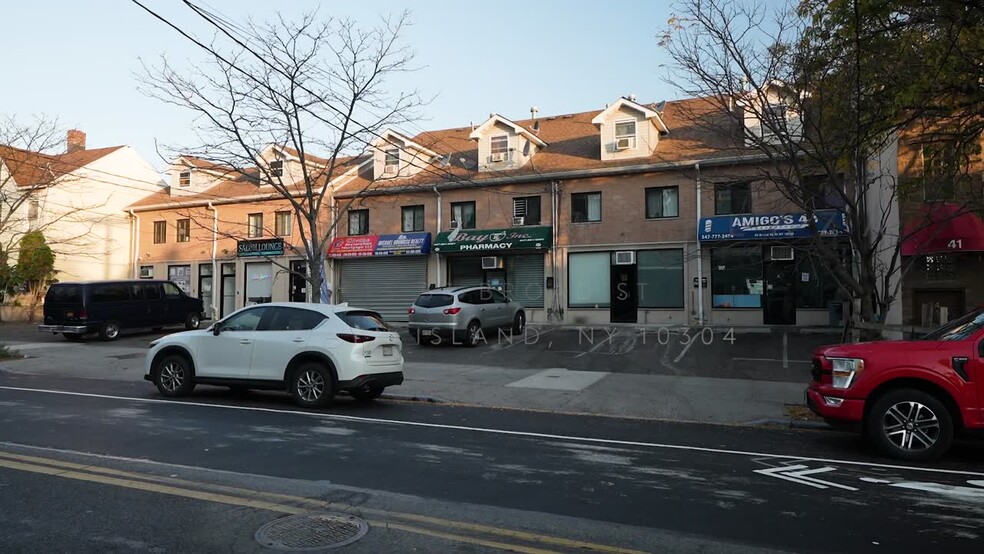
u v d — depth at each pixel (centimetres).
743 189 2069
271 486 591
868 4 838
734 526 504
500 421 984
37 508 520
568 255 2366
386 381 1080
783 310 2130
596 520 513
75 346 2045
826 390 786
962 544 470
